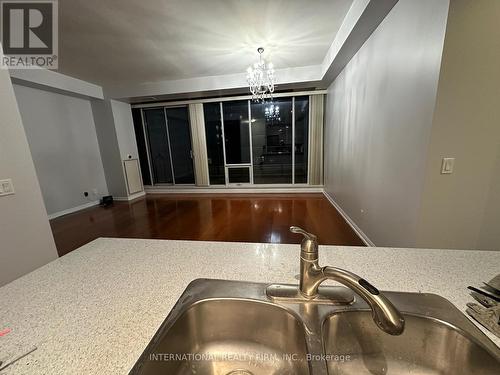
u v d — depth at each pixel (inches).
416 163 62.9
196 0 77.9
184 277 30.3
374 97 88.0
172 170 219.5
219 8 82.9
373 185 91.7
